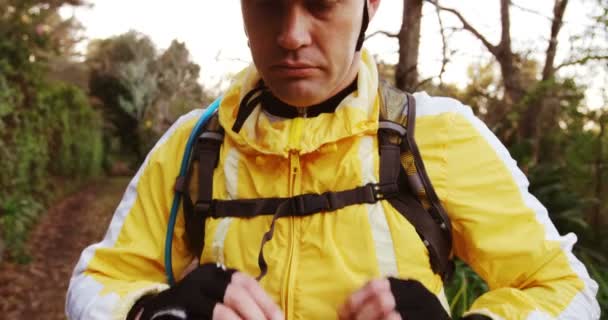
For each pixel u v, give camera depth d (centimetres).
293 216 99
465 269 293
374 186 99
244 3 96
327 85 97
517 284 100
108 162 2228
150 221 115
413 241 97
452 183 102
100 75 2380
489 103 430
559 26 396
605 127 417
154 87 2362
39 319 534
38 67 887
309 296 94
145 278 113
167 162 116
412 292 83
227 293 83
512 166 106
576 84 381
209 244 104
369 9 108
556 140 467
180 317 82
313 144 100
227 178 106
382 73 338
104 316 99
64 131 1288
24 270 660
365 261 95
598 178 422
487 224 99
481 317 93
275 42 94
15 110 770
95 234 956
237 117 107
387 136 102
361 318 81
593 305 98
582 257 357
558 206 396
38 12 796
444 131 104
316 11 93
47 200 1084
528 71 455
